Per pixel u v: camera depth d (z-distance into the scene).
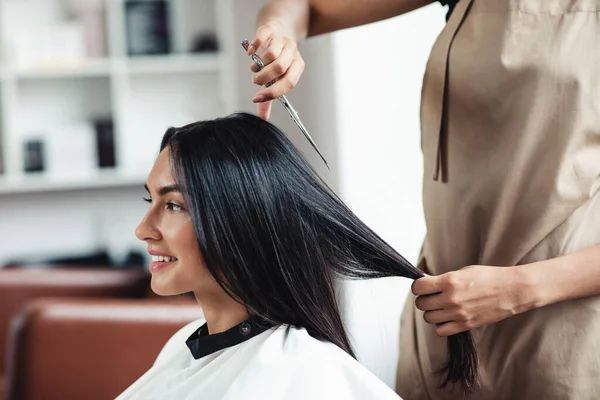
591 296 1.21
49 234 3.69
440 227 1.37
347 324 2.05
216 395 1.06
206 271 1.08
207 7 3.66
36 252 3.69
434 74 1.33
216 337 1.12
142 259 3.53
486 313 1.17
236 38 3.38
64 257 3.46
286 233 1.08
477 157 1.29
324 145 2.32
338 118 2.22
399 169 2.26
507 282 1.16
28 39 3.46
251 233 1.06
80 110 3.65
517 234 1.25
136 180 3.51
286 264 1.07
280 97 1.17
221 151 1.06
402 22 2.23
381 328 2.08
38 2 3.57
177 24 3.66
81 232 3.71
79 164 3.53
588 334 1.20
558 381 1.22
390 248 1.16
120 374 2.01
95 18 3.53
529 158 1.23
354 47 2.21
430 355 1.39
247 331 1.10
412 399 1.45
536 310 1.23
